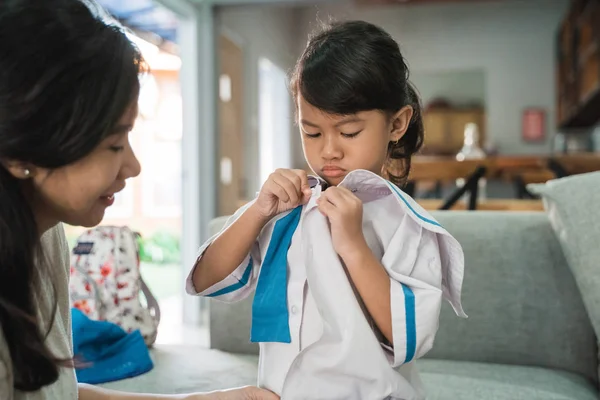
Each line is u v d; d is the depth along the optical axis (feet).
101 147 1.90
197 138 11.78
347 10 14.05
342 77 2.45
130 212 24.57
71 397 2.45
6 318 1.95
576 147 18.51
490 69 23.81
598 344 4.54
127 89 1.87
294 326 2.63
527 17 23.39
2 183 1.87
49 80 1.71
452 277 2.62
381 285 2.39
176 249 21.12
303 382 2.45
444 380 4.26
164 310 12.44
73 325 4.64
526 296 4.79
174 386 4.17
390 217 2.67
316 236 2.55
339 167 2.60
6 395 1.97
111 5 13.28
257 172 17.34
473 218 5.08
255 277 2.94
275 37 19.79
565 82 21.72
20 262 1.93
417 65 24.39
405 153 3.13
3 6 1.75
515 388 4.10
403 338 2.35
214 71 12.11
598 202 4.37
